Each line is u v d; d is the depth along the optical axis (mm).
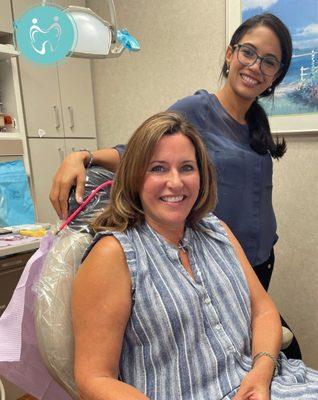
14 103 2225
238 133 1470
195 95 1449
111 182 1082
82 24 1024
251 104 1481
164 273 941
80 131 2617
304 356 2119
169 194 940
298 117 1911
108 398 802
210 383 907
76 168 1079
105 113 2689
